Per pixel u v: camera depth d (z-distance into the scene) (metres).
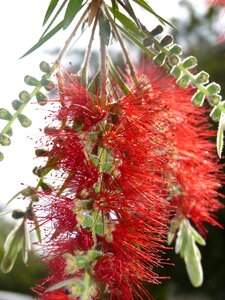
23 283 0.86
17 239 0.22
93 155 0.18
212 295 0.92
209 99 0.19
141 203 0.18
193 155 0.22
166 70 0.20
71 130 0.18
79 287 0.17
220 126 0.19
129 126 0.19
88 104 0.19
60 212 0.18
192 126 0.22
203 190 0.23
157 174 0.20
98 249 0.18
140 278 0.18
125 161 0.18
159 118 0.20
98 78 0.19
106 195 0.18
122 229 0.18
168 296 0.90
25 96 0.19
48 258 0.18
